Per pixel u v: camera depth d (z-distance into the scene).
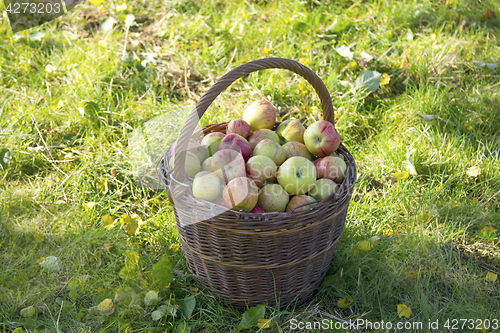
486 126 2.96
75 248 2.18
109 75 3.35
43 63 3.54
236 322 1.86
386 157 2.73
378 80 3.17
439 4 4.27
